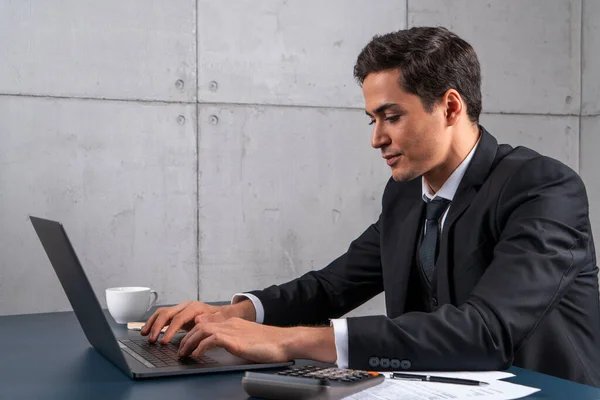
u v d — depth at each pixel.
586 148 3.42
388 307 1.66
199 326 1.32
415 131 1.44
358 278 1.83
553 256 1.34
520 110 3.30
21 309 2.57
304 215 2.94
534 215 1.40
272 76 2.88
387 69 1.43
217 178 2.81
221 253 2.82
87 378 1.23
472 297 1.31
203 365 1.27
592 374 1.49
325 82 2.96
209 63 2.79
